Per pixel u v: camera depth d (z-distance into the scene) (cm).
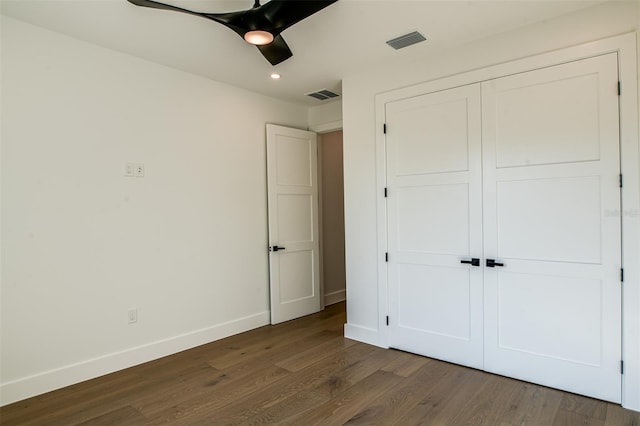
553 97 258
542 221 264
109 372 295
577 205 251
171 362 317
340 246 534
